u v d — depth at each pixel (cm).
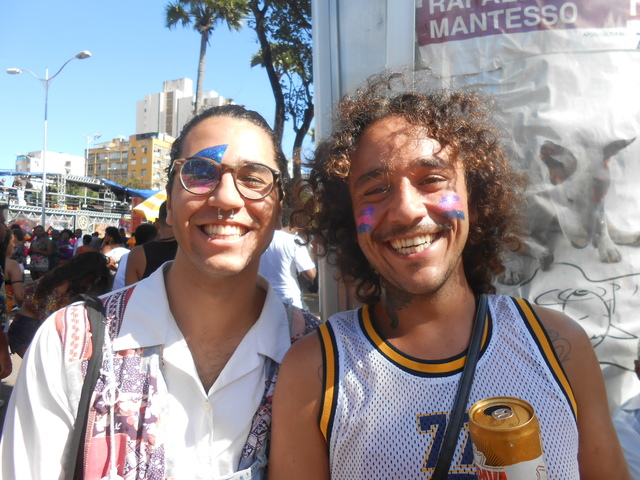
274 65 421
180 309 60
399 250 53
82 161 4694
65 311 57
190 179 57
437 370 49
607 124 69
